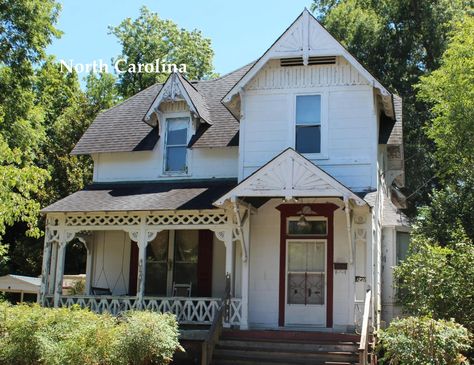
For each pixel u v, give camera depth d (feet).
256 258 60.70
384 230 67.05
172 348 46.26
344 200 52.34
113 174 72.18
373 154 58.85
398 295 63.26
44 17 79.97
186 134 70.38
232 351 51.01
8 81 78.13
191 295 66.28
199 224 59.88
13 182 56.59
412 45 114.73
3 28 77.97
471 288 49.03
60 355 43.50
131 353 44.04
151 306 60.03
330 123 60.29
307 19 60.64
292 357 49.73
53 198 104.78
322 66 61.31
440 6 111.96
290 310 59.00
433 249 53.16
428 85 80.69
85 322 46.68
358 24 113.91
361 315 56.24
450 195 69.56
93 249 71.26
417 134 110.22
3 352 45.80
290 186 53.36
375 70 113.60
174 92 69.56
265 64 61.87
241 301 57.16
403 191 111.55
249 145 61.87
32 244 111.24
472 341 44.52
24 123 79.41
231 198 54.24
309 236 59.82
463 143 74.69
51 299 63.57
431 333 41.06
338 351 49.73
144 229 61.57
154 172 70.44
